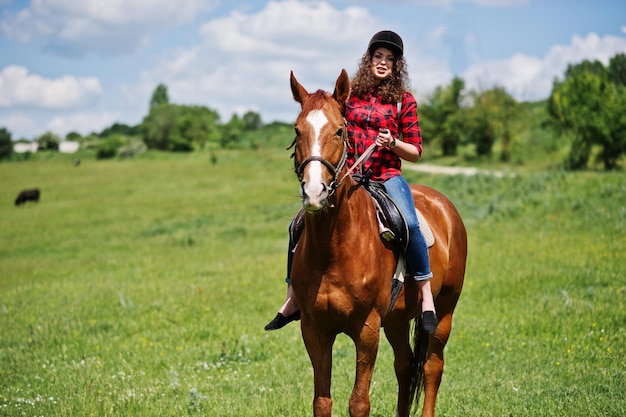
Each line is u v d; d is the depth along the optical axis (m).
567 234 15.68
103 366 8.48
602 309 9.49
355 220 4.65
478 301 10.74
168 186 46.91
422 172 39.59
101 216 34.41
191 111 113.50
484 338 8.80
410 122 5.29
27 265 21.17
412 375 5.77
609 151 37.84
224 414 6.16
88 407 6.28
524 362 7.73
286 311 5.23
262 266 15.72
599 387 6.54
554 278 11.59
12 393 7.39
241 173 52.16
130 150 87.00
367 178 5.14
